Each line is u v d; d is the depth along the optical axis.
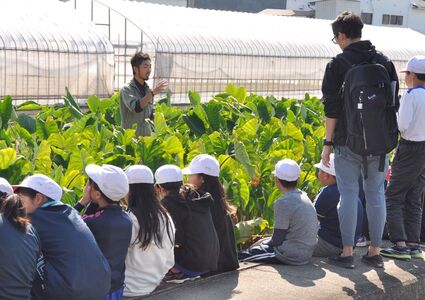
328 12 51.28
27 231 4.55
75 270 4.78
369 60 6.49
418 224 7.59
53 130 10.16
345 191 6.75
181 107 20.86
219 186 6.63
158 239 5.74
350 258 6.90
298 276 6.58
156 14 24.38
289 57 26.11
